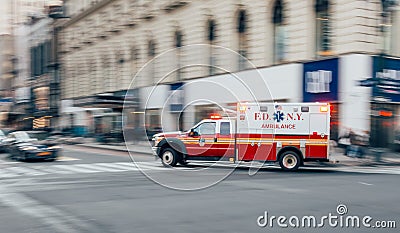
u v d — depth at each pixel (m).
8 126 67.62
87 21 50.94
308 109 18.20
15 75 78.56
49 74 60.22
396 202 10.12
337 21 25.00
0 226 7.72
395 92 24.52
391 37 25.45
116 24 39.94
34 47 69.06
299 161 18.17
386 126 24.72
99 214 8.66
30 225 7.79
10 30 83.19
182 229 7.45
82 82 47.41
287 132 18.19
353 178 15.21
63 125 53.59
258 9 28.73
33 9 79.31
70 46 56.44
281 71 27.42
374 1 24.33
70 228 7.56
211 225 7.74
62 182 13.74
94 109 37.03
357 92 23.70
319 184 13.36
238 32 29.88
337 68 24.61
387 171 18.27
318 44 26.30
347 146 22.39
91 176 15.36
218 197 10.70
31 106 63.91
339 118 24.55
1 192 11.66
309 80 25.94
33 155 21.11
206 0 31.02
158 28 33.66
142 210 9.03
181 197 10.69
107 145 33.22
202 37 31.34
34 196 10.92
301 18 26.73
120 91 30.83
